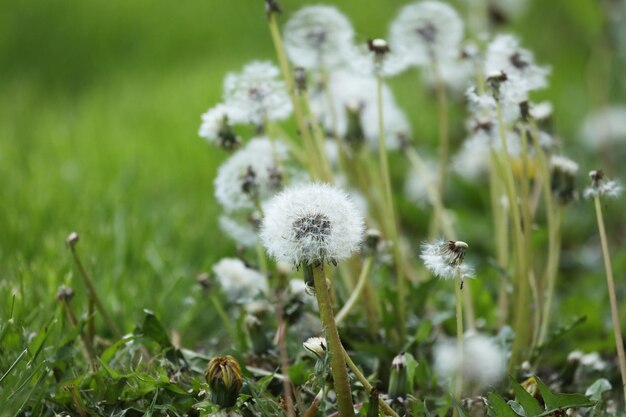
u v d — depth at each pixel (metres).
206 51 2.32
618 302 1.25
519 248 1.08
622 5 1.59
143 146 1.63
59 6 2.52
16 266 1.20
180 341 1.17
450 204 1.49
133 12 2.51
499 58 1.10
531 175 1.19
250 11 2.55
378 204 1.21
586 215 1.47
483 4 1.39
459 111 1.46
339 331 1.09
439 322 1.13
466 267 0.98
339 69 1.21
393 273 1.25
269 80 1.10
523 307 1.07
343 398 0.97
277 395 1.05
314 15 1.15
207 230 1.36
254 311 1.10
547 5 2.30
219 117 1.09
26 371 1.01
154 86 2.02
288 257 0.95
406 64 1.13
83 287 1.19
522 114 1.06
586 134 1.61
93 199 1.39
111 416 1.00
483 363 1.04
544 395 0.98
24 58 2.29
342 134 1.22
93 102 1.93
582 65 2.13
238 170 1.10
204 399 1.01
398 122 1.26
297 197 0.96
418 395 1.06
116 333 1.09
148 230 1.33
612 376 1.11
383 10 2.43
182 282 1.25
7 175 1.43
